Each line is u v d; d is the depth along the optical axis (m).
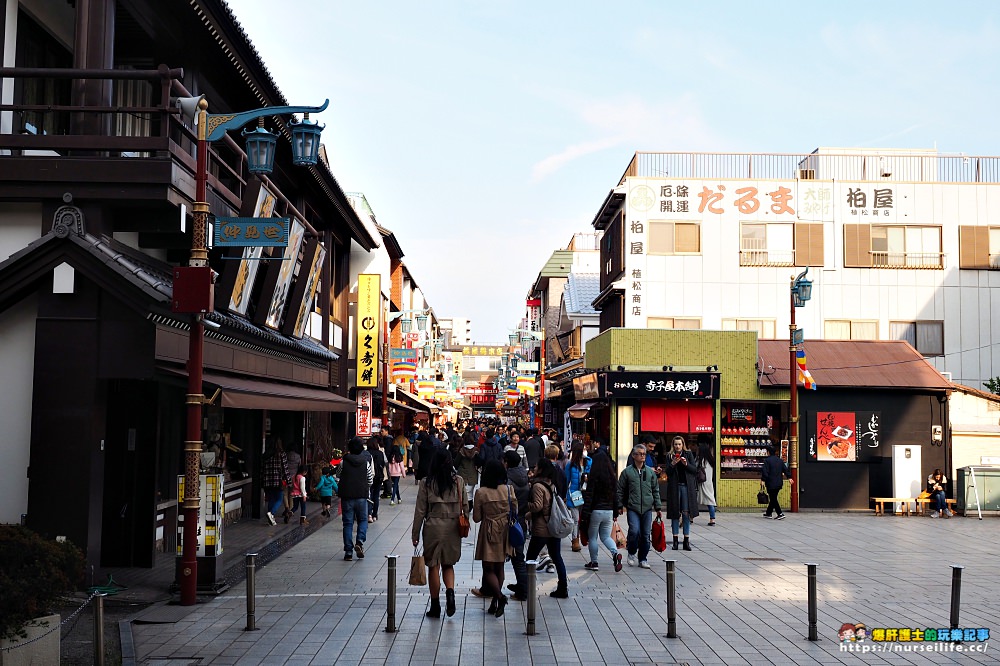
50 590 8.27
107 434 14.96
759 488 26.62
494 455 23.98
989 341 37.97
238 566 15.17
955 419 27.88
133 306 12.38
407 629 10.45
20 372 12.92
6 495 12.78
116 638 9.99
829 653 9.38
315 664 8.95
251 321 18.42
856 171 40.66
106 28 13.51
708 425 26.84
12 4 13.47
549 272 66.19
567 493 16.83
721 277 37.94
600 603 11.98
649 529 15.12
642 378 26.56
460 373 105.44
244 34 16.55
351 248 36.28
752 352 27.12
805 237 38.12
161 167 12.99
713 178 38.34
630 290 37.72
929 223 38.28
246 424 23.08
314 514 24.16
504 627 10.55
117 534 14.80
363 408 34.41
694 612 11.41
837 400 26.66
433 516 11.20
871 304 37.97
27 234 13.10
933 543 18.62
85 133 13.27
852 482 26.39
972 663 9.05
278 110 12.11
